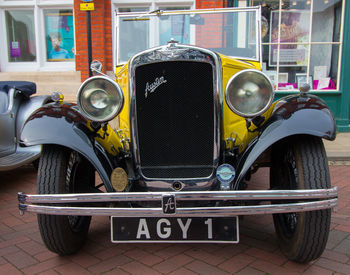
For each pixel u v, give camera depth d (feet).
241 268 7.59
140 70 7.30
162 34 11.17
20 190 13.67
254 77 6.78
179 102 7.34
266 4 21.79
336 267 7.57
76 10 22.63
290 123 6.91
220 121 7.41
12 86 14.69
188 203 7.54
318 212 6.75
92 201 6.52
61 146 7.58
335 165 16.38
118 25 11.16
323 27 22.17
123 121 8.41
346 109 22.45
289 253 7.55
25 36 25.64
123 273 7.50
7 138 14.03
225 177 7.11
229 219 7.03
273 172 8.89
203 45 11.13
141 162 7.61
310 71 22.65
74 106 8.07
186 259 8.07
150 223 7.18
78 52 23.35
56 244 7.59
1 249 8.78
